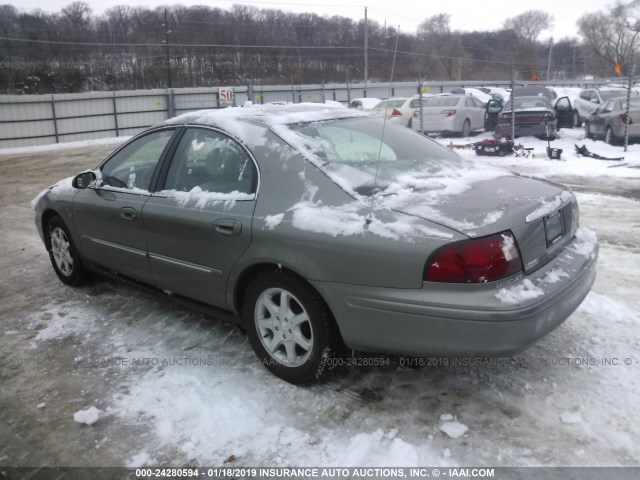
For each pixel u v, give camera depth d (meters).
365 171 3.23
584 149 12.55
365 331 2.86
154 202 3.80
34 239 7.06
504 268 2.63
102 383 3.40
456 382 3.24
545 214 2.92
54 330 4.16
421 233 2.66
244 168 3.39
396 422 2.90
